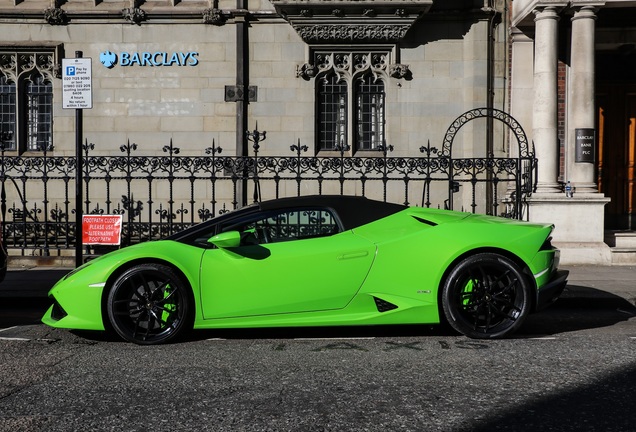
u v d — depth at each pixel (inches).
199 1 565.6
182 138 565.0
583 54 473.1
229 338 252.2
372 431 146.1
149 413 159.6
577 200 461.4
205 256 244.1
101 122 564.7
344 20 542.6
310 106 564.7
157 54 561.9
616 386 179.5
